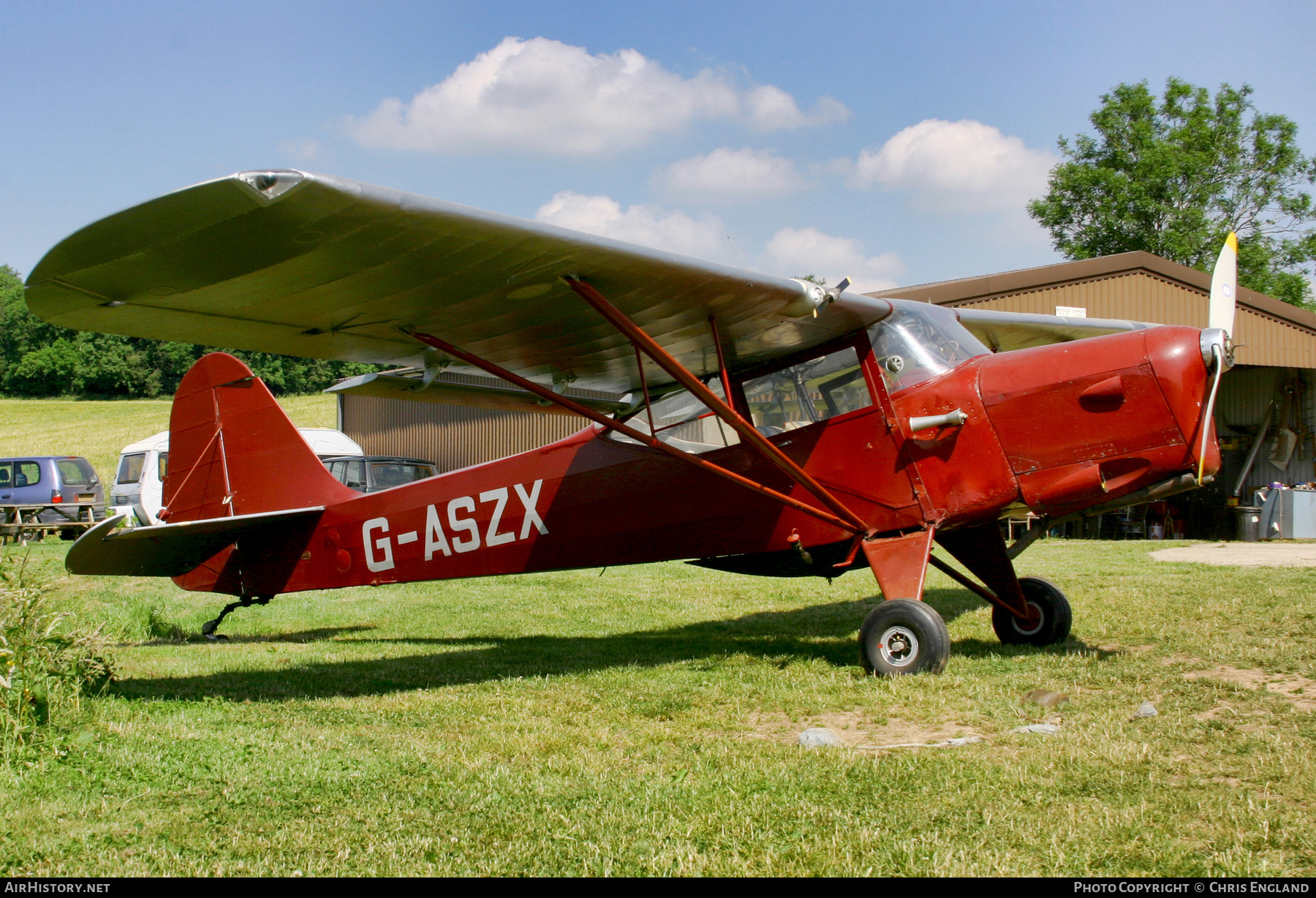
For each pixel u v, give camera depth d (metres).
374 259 3.68
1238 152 31.91
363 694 4.89
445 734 3.92
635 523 5.93
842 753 3.41
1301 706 3.88
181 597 9.70
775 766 3.28
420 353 5.27
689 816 2.81
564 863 2.50
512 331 4.96
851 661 5.31
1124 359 4.69
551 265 4.05
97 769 3.31
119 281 3.56
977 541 5.64
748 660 5.50
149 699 4.65
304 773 3.29
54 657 4.09
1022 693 4.30
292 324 4.43
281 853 2.59
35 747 3.48
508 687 4.97
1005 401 4.94
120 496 18.34
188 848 2.62
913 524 5.18
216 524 6.13
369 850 2.60
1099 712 3.88
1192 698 4.02
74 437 42.91
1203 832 2.54
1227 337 4.59
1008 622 5.72
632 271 4.24
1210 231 31.00
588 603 8.89
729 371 5.93
